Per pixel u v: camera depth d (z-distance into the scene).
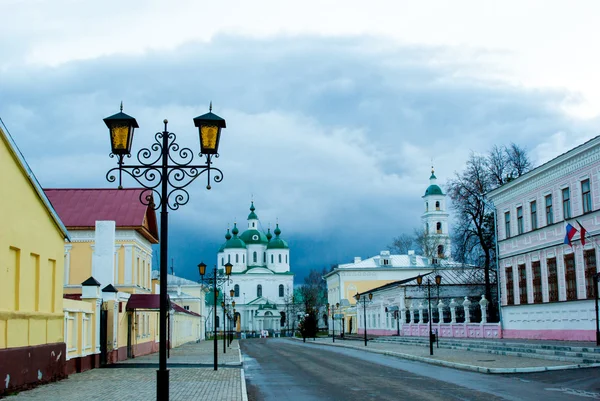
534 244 40.81
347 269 106.25
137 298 38.06
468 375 24.17
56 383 21.97
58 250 23.77
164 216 12.87
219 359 37.53
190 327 76.19
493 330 46.53
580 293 35.16
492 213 58.06
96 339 29.73
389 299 73.06
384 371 27.23
